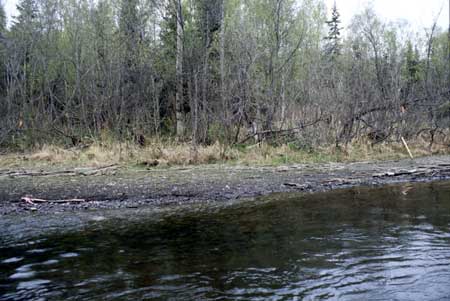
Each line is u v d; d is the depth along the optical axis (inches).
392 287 205.2
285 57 834.8
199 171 596.1
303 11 909.8
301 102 780.6
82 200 429.1
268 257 251.4
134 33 812.6
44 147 737.0
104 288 209.5
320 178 546.0
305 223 329.1
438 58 1017.5
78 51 879.7
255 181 524.1
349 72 810.8
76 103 903.7
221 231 311.9
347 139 765.3
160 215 367.9
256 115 760.3
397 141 813.9
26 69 898.1
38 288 210.8
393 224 320.2
